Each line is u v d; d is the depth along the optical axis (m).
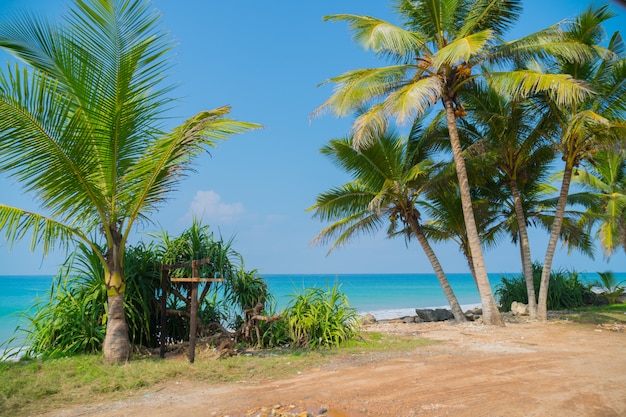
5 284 62.06
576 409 4.92
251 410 5.12
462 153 15.40
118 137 8.16
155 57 8.18
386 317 22.08
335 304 10.65
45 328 8.80
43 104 7.11
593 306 20.11
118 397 5.80
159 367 7.23
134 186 8.22
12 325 19.22
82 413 5.15
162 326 8.73
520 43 13.69
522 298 19.86
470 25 13.89
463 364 7.54
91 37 7.70
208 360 8.07
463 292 56.84
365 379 6.54
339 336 9.93
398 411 4.98
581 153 15.07
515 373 6.77
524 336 11.23
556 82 12.13
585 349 9.07
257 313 9.92
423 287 70.94
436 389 5.87
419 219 16.59
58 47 7.58
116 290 8.11
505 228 20.23
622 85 14.02
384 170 15.78
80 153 7.56
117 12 7.65
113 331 7.94
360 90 13.66
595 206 18.08
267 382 6.54
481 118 15.66
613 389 5.75
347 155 15.77
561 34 13.42
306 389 6.05
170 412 5.12
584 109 14.44
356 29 14.21
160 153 8.12
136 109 8.26
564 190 15.27
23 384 6.32
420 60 14.41
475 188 18.41
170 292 9.79
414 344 9.86
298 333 9.86
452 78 14.51
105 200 8.19
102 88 7.84
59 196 7.77
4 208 7.45
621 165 22.02
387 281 101.31
